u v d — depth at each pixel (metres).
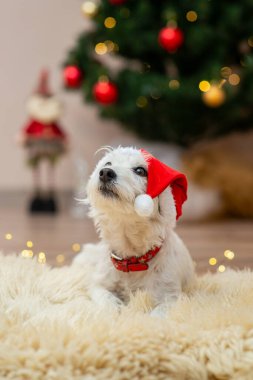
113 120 4.94
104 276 1.71
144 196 1.51
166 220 1.62
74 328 1.19
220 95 3.76
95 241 3.02
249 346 1.12
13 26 5.76
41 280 1.72
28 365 1.04
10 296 1.58
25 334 1.14
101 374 1.04
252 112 4.55
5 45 5.74
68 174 5.62
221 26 3.94
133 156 1.63
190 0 3.86
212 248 2.72
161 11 4.11
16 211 5.30
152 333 1.16
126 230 1.62
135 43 4.04
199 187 4.29
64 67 4.47
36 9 5.75
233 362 1.09
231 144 5.21
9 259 1.96
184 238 3.12
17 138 4.92
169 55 4.16
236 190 4.29
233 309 1.31
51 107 4.80
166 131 4.66
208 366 1.10
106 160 1.65
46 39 5.75
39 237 3.20
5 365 1.05
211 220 4.21
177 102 4.11
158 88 3.92
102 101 4.10
